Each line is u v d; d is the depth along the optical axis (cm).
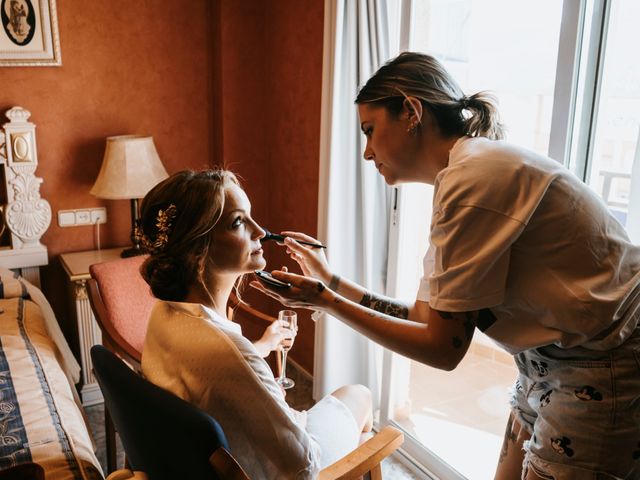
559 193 109
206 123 339
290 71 302
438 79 121
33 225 293
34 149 288
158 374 121
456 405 271
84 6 297
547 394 123
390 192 246
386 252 259
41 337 228
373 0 231
